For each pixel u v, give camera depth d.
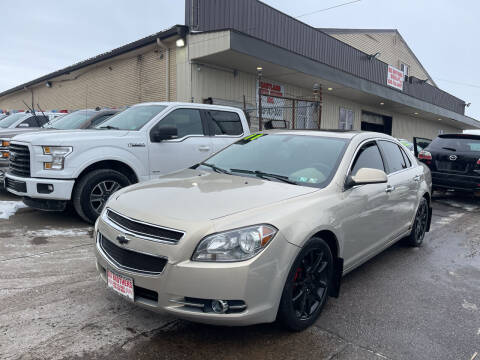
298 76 12.96
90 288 3.40
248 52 10.30
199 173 3.66
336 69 13.59
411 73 26.11
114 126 5.99
